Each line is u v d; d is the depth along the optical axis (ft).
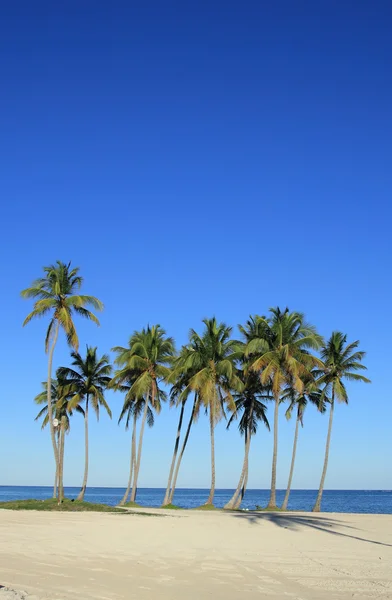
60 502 134.41
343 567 55.98
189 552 64.69
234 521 107.86
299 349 167.12
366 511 262.67
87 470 191.21
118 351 186.60
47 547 65.05
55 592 41.91
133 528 88.69
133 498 179.11
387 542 78.54
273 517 122.72
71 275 151.53
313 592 44.45
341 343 179.93
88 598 40.52
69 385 190.80
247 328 180.14
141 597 41.50
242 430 187.01
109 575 49.65
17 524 88.99
